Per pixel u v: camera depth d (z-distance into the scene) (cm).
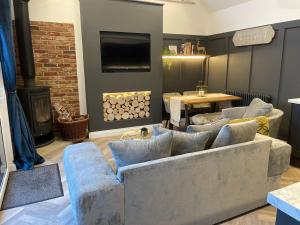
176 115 437
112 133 468
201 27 585
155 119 512
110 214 155
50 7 407
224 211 208
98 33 421
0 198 234
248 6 472
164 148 179
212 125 224
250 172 213
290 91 412
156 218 175
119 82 459
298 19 383
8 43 297
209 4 552
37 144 391
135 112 494
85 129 430
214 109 534
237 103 504
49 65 424
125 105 481
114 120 473
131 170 157
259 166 218
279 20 415
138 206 165
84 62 422
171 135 183
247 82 495
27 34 369
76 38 436
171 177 174
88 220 148
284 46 413
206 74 606
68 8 420
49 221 210
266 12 436
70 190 170
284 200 80
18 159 317
